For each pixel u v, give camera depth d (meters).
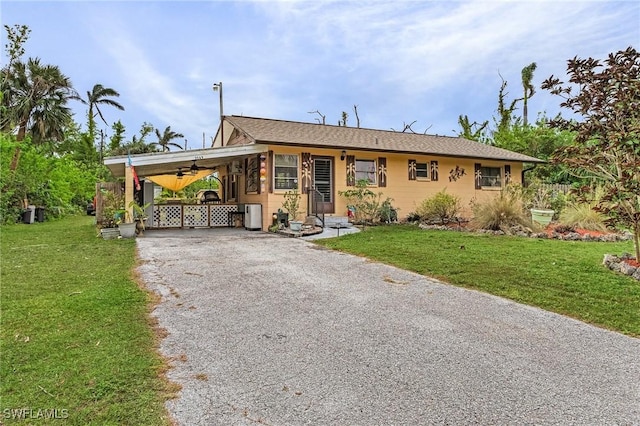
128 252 8.32
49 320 4.08
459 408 2.59
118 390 2.75
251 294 5.27
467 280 5.84
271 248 9.02
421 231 11.28
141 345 3.53
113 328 3.90
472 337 3.82
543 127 24.23
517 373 3.09
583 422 2.45
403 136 17.95
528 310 4.60
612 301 4.74
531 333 3.92
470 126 31.81
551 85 6.47
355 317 4.38
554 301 4.83
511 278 5.80
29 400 2.59
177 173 15.52
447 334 3.89
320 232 11.54
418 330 3.99
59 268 6.64
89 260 7.38
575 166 6.64
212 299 5.02
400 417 2.49
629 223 6.18
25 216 17.33
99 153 36.44
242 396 2.73
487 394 2.78
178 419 2.44
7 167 18.34
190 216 14.31
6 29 23.78
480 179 16.75
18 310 4.36
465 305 4.80
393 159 15.02
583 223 10.63
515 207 11.06
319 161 13.79
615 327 4.05
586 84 6.20
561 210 12.06
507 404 2.65
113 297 4.87
